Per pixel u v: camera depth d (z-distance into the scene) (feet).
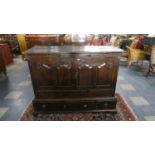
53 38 16.62
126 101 9.44
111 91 8.02
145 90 10.92
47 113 8.21
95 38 15.14
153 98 9.81
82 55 7.28
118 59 7.42
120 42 18.89
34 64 7.37
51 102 8.00
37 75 7.58
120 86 11.57
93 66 7.50
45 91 7.91
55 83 7.77
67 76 7.66
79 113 8.24
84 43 14.14
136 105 9.00
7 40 22.13
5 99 9.95
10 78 13.69
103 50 7.41
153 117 7.87
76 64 7.45
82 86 7.88
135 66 16.44
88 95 8.05
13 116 8.14
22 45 19.38
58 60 7.35
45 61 7.35
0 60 13.53
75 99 8.03
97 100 8.02
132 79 12.93
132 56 15.37
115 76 7.73
